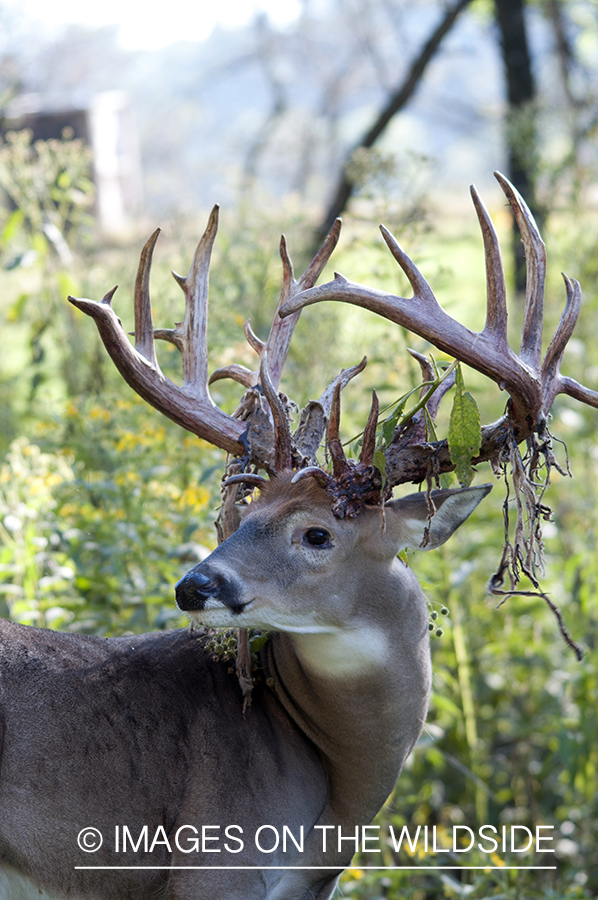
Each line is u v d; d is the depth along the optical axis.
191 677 4.00
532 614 7.60
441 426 8.05
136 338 4.01
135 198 26.11
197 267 4.13
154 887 3.86
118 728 3.79
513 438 3.71
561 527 8.28
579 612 7.17
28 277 9.40
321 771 4.10
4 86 16.30
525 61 15.19
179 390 4.00
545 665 7.41
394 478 3.71
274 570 3.60
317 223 14.09
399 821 6.08
